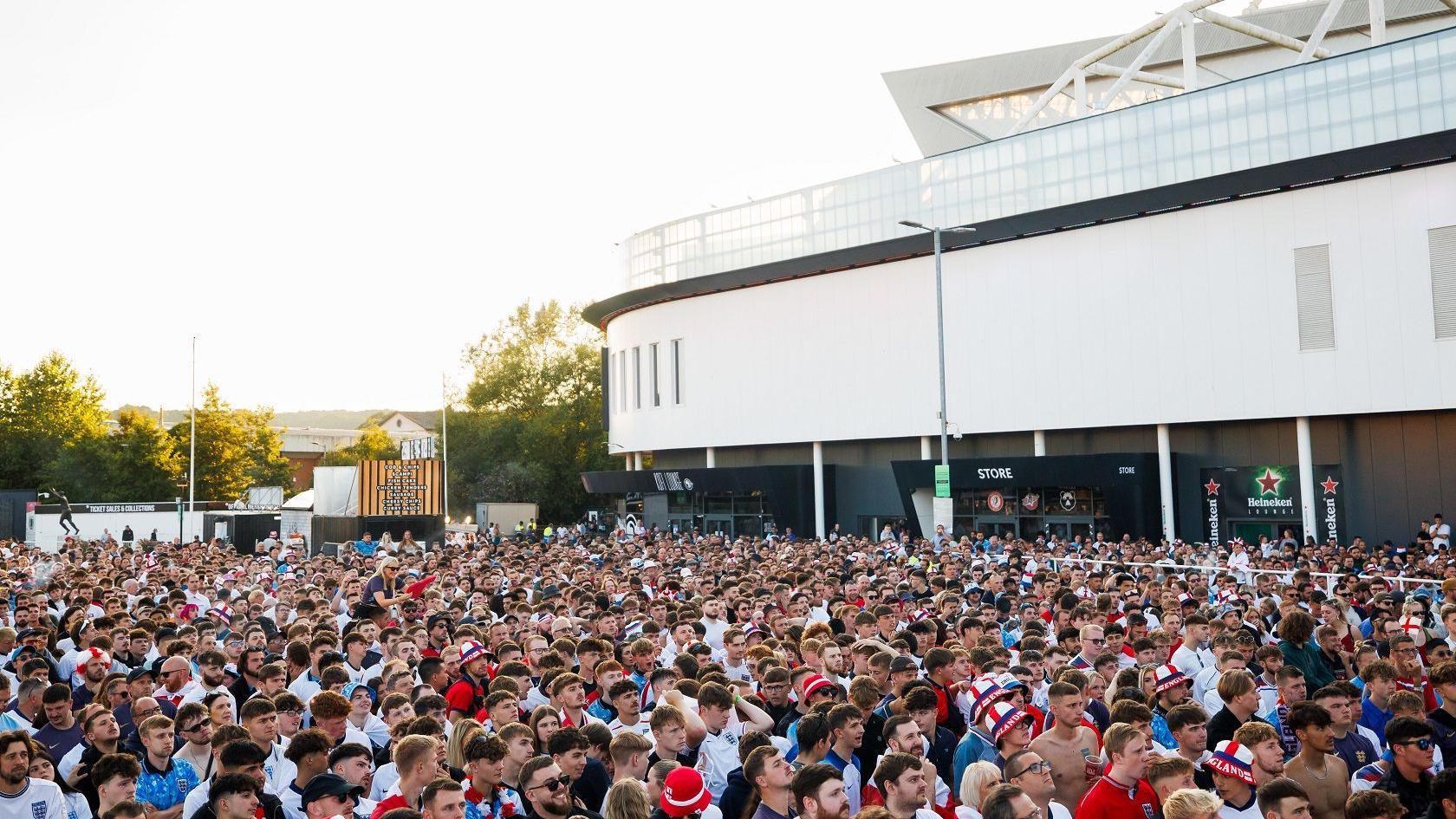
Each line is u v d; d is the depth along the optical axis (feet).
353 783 23.80
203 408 317.83
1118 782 23.71
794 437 183.73
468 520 283.79
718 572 81.20
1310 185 129.80
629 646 39.70
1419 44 122.31
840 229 177.58
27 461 311.47
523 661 39.11
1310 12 177.88
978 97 204.23
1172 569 88.22
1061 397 149.89
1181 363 139.13
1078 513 150.00
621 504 257.55
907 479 161.79
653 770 25.70
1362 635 47.06
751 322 192.03
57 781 29.35
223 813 23.26
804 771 21.52
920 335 166.71
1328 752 26.37
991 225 155.43
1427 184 121.90
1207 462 140.77
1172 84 158.81
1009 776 23.44
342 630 53.06
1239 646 38.68
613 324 231.50
